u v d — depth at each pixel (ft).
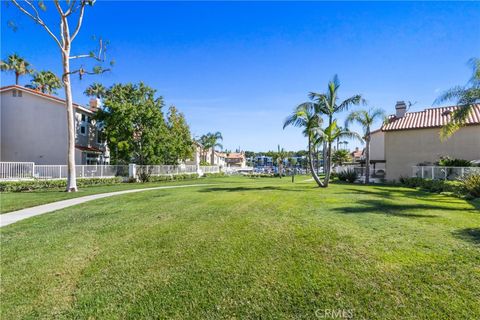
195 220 23.65
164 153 94.63
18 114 82.58
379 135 106.52
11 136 82.02
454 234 18.15
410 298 10.46
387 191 49.26
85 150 83.35
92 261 14.97
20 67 106.52
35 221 25.48
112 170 78.59
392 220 22.40
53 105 82.74
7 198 41.55
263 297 10.89
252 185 65.36
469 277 11.91
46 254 16.21
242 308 10.26
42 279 13.00
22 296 11.53
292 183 75.61
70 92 53.62
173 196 40.70
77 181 66.28
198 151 152.56
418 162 74.33
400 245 15.98
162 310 10.29
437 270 12.61
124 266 14.19
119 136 82.43
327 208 28.30
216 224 22.00
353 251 15.16
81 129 87.56
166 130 95.81
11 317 10.15
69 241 18.65
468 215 24.59
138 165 85.25
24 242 18.67
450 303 10.06
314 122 56.34
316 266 13.38
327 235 18.15
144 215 26.48
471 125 67.31
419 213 25.50
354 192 45.75
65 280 12.85
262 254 15.14
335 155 175.01
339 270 12.87
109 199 39.29
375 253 14.79
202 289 11.63
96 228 21.97
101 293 11.60
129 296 11.29
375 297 10.61
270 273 12.82
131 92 96.37
